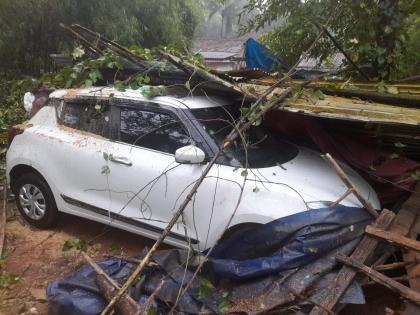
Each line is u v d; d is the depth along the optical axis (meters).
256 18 8.45
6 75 11.55
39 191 5.34
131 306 3.26
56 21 11.32
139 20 12.36
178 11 13.64
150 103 4.56
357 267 3.39
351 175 4.45
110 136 4.75
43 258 4.84
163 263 3.86
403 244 3.46
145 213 4.46
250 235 3.85
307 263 3.57
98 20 11.25
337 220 3.66
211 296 3.57
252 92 4.69
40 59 11.71
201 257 3.50
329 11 6.95
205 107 4.57
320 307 3.16
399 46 6.29
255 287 3.58
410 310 3.15
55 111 5.30
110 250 4.64
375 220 3.77
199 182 3.48
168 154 4.36
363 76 6.21
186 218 4.18
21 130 5.43
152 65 4.92
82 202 4.88
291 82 5.27
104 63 5.04
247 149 4.33
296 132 5.04
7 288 4.27
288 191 3.84
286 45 8.43
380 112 4.21
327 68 7.60
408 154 5.19
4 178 6.94
